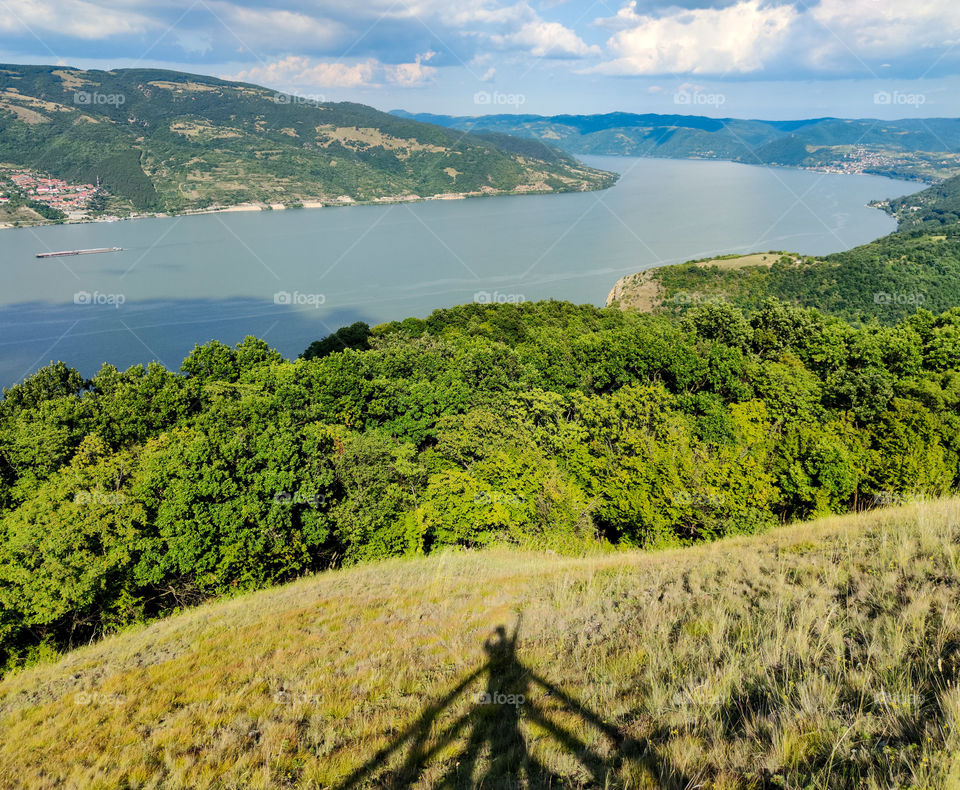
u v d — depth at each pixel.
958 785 3.96
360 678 9.95
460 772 6.26
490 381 43.34
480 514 27.62
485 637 10.89
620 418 36.38
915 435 28.83
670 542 24.52
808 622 7.44
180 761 8.02
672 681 7.02
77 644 24.31
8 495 29.25
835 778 4.58
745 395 40.59
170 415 40.06
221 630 15.49
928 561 8.53
